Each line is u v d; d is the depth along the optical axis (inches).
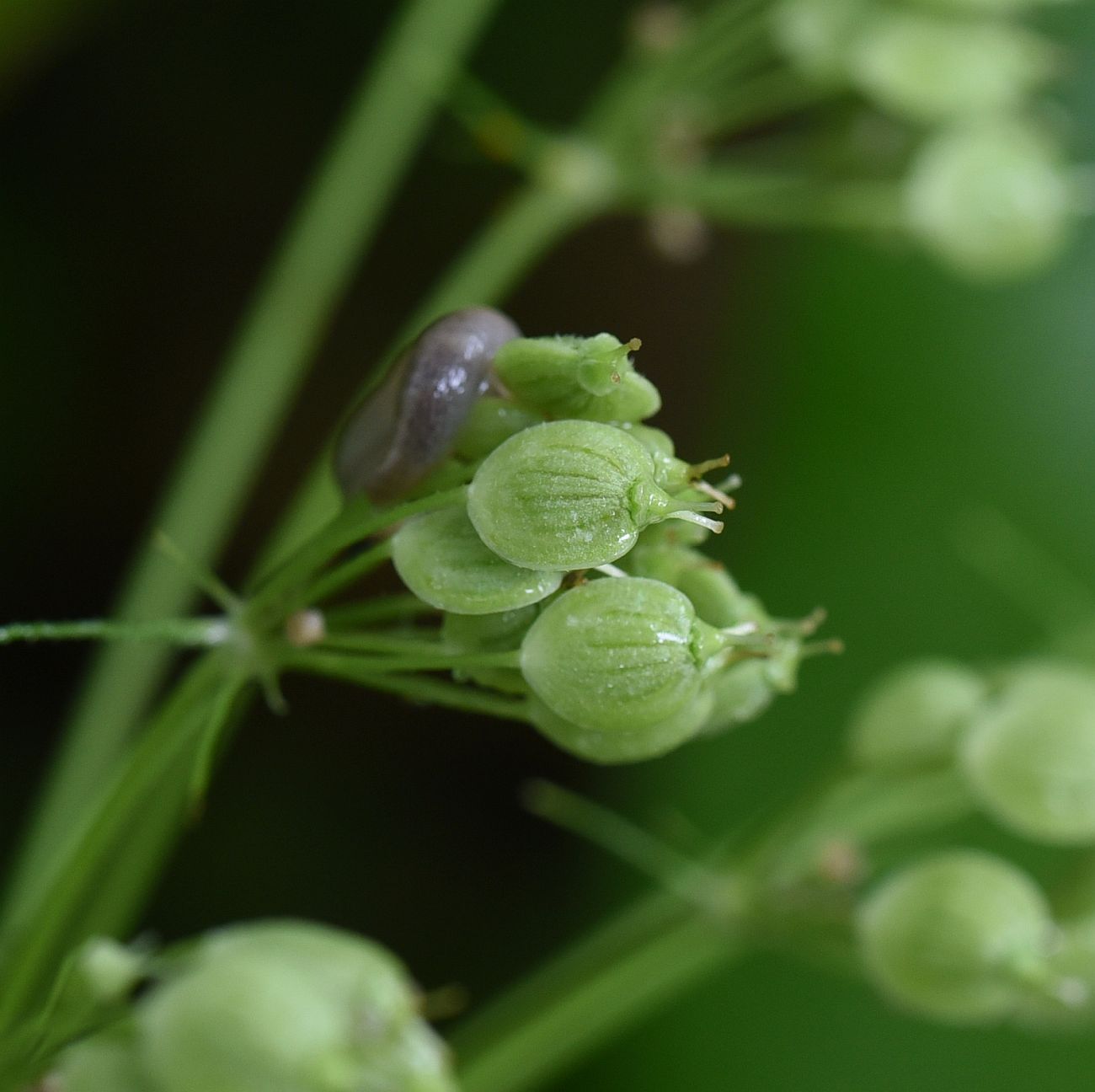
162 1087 7.1
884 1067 9.2
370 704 10.0
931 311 10.0
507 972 9.7
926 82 8.8
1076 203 9.0
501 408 7.1
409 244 10.7
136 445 10.2
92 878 7.9
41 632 7.1
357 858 9.8
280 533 8.0
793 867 8.1
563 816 9.9
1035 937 7.8
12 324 9.9
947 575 9.7
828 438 9.9
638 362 10.9
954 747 8.0
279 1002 7.1
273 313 8.8
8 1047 7.2
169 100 10.4
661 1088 9.2
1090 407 9.9
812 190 8.9
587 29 10.6
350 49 10.5
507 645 7.1
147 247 10.4
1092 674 8.9
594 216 9.5
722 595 7.1
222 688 7.2
